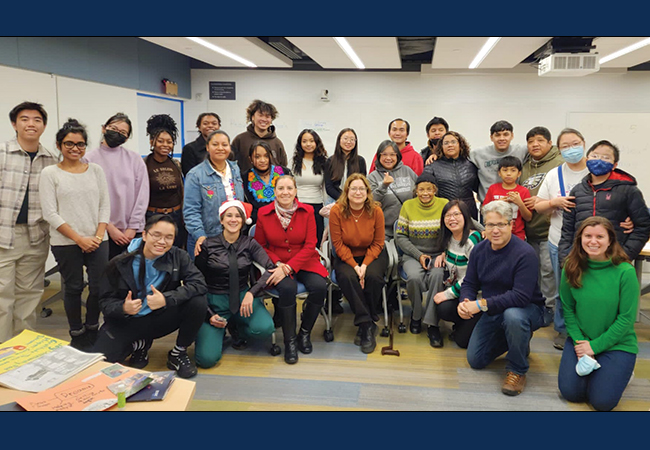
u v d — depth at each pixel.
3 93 3.89
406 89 6.89
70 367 1.62
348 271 3.01
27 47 4.10
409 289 3.14
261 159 3.26
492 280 2.62
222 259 2.76
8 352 1.71
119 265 2.36
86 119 4.89
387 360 2.84
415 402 2.35
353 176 3.02
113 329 2.41
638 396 2.41
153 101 6.25
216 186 2.98
